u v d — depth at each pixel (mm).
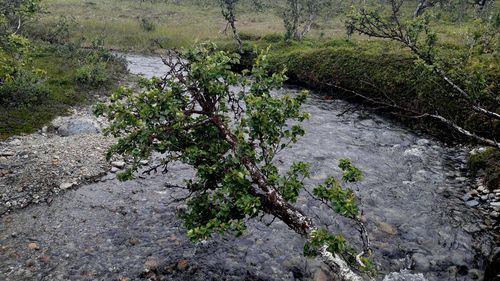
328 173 10844
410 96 15617
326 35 33000
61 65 19562
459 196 9758
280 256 7215
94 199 8875
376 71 17938
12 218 7973
